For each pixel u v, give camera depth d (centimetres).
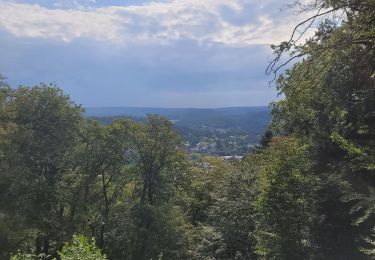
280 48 908
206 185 3847
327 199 1805
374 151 945
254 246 2269
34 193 2867
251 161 3133
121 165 3509
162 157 3738
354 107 1259
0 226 2448
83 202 3150
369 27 879
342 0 839
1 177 2556
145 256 3297
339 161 1834
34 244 3027
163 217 3406
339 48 888
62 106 3231
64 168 3200
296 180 1902
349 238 1748
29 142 2956
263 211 1955
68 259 855
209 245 2519
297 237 1873
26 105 3103
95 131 3497
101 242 3400
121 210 3481
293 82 1028
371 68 1020
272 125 1546
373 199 1076
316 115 1434
